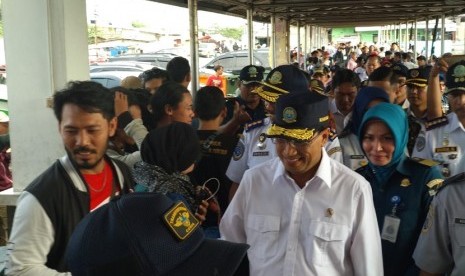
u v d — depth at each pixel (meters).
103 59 20.30
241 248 1.04
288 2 9.58
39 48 3.66
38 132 3.74
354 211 1.98
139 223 0.96
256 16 13.92
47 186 1.80
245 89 4.63
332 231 1.96
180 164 2.18
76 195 1.84
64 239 1.80
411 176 2.43
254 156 3.17
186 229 0.99
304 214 2.00
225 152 3.25
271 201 2.09
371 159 2.45
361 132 2.50
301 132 1.92
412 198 2.40
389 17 16.67
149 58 19.05
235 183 3.23
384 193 2.45
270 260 2.04
